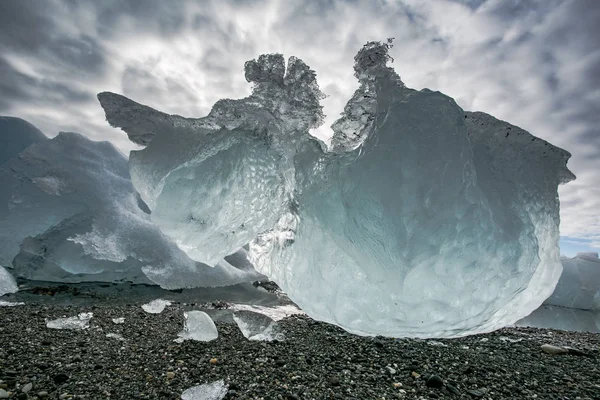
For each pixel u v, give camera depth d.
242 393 1.74
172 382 1.82
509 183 2.76
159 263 4.69
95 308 3.29
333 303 2.67
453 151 2.52
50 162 5.05
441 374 2.16
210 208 2.99
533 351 2.86
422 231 2.45
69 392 1.63
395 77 2.91
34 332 2.39
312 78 3.24
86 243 4.43
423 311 2.56
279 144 3.17
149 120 3.21
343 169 2.79
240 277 5.26
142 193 3.15
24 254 4.57
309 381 1.92
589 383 2.15
